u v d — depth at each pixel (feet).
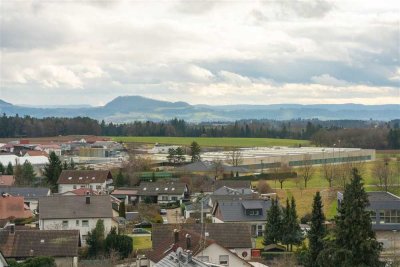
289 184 511.81
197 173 558.15
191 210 381.81
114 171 574.97
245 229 247.70
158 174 548.31
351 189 153.69
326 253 156.04
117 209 375.66
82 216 303.07
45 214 301.02
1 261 152.66
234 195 393.50
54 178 514.68
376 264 151.02
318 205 196.85
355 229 150.92
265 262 234.79
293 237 279.28
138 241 299.79
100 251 262.06
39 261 207.41
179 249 169.17
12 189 435.12
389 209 300.20
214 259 197.77
